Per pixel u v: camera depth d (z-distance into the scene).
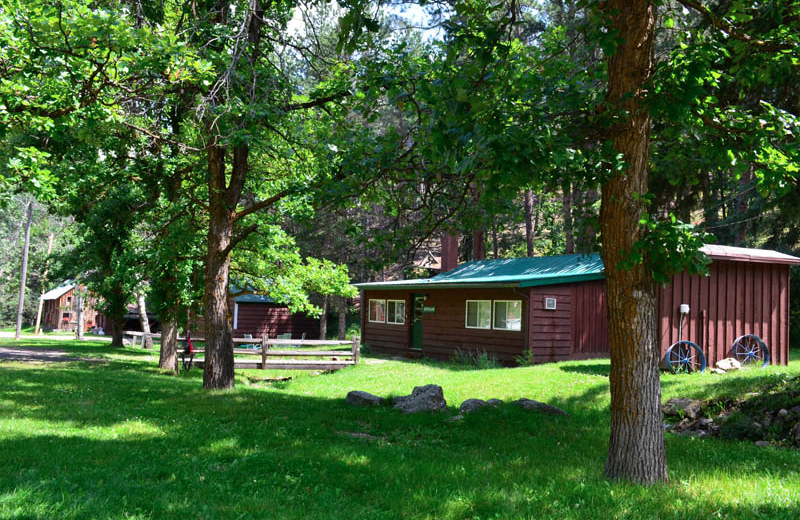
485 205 7.88
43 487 5.55
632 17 6.55
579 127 6.47
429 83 5.68
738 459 7.86
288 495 5.78
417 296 27.72
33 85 8.68
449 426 10.13
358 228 8.45
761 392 10.74
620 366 6.62
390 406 12.36
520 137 5.26
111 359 23.95
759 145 7.01
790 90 12.27
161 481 6.11
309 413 11.14
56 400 11.39
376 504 5.59
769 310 17.17
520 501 5.63
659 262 6.09
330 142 10.53
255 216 19.50
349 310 44.16
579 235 8.85
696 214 33.44
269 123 12.96
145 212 19.81
